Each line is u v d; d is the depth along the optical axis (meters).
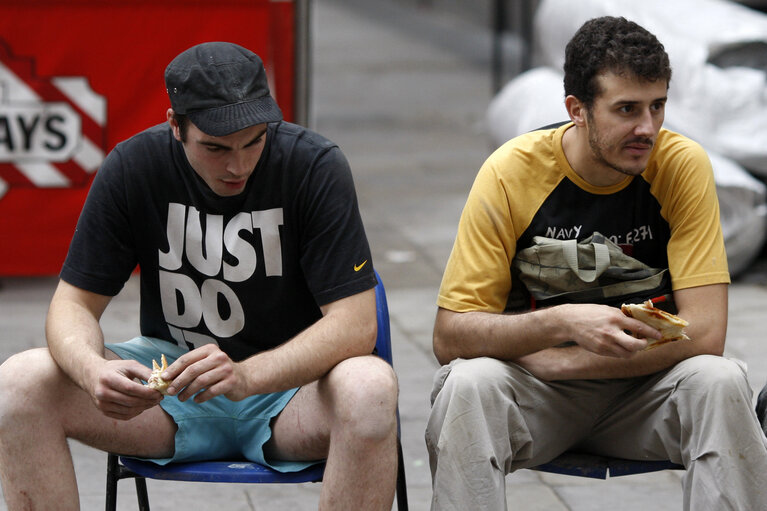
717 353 8.78
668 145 9.13
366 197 25.58
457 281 9.12
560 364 8.88
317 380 8.64
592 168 8.94
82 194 18.36
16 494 8.33
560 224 9.11
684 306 8.90
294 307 9.01
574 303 9.06
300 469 8.58
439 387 8.93
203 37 17.89
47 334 8.60
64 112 18.05
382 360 8.52
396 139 32.81
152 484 12.06
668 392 8.67
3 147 18.03
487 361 8.70
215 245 8.84
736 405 8.27
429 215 24.00
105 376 7.92
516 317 8.73
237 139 8.16
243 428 8.87
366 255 8.74
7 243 18.36
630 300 9.01
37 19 17.67
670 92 20.34
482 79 43.84
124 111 18.16
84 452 12.83
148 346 9.25
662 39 20.91
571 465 9.15
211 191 8.74
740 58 20.14
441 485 8.39
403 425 13.45
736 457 8.25
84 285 8.84
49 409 8.31
